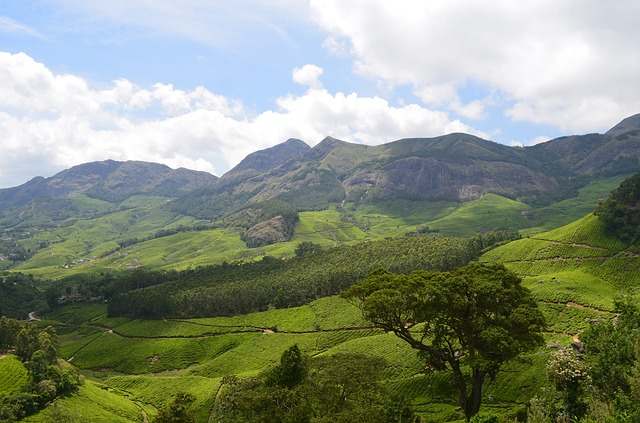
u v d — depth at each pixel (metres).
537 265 181.62
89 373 178.50
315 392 62.78
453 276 59.44
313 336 166.25
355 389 63.47
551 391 54.16
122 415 124.94
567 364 54.25
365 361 70.31
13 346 141.88
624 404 42.00
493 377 57.56
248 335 181.50
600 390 50.84
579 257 174.50
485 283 56.38
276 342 169.88
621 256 165.38
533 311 55.56
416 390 92.69
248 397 62.38
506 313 56.59
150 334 199.25
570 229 197.75
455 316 57.16
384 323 59.53
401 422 63.19
